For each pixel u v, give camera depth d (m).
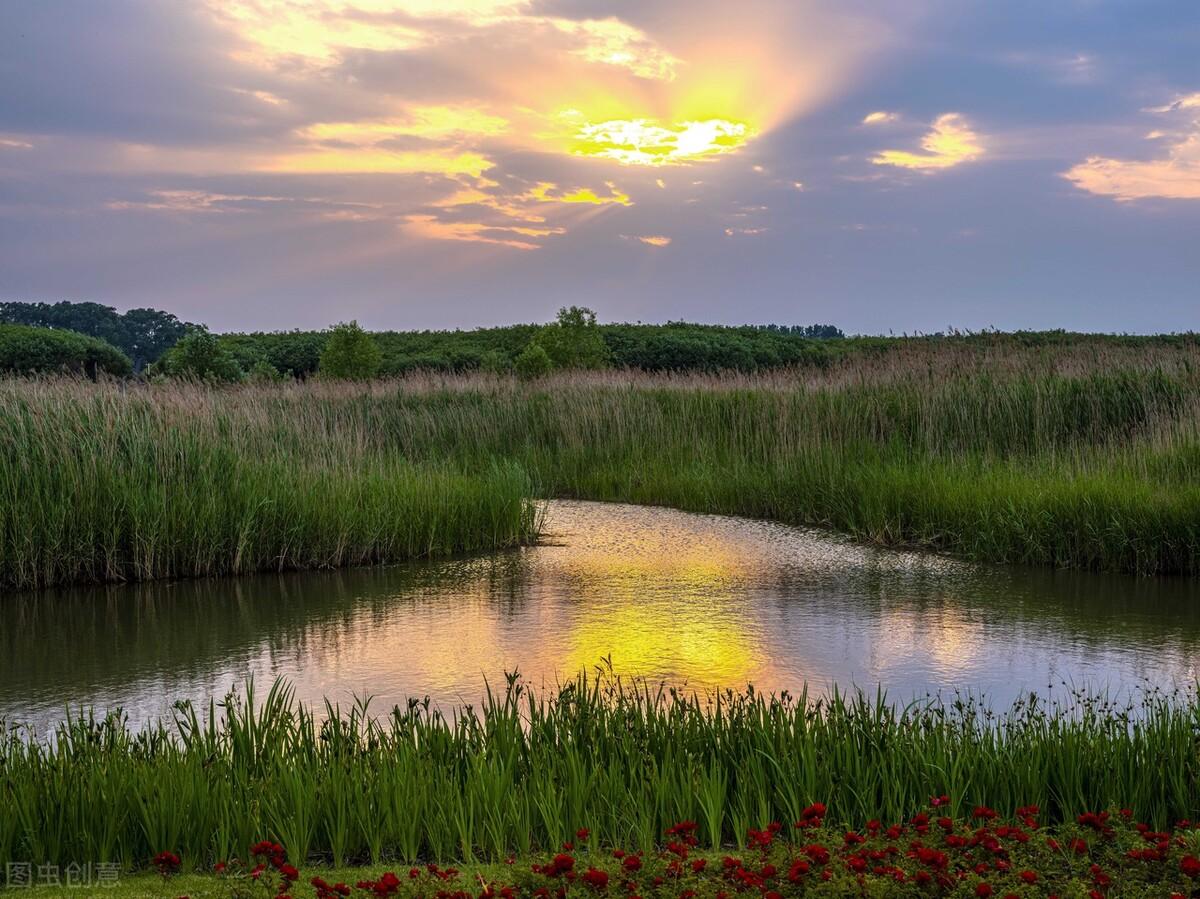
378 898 4.07
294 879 4.22
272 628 9.72
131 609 10.53
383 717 7.14
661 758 5.84
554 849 4.97
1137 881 4.15
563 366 34.19
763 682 7.95
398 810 5.10
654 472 18.58
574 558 13.22
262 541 12.50
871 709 7.21
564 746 5.66
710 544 14.13
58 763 5.38
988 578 11.79
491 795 5.22
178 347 25.50
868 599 10.76
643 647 8.96
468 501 14.09
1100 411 16.66
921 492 14.30
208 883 4.68
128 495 11.98
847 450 16.84
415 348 52.62
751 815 5.33
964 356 20.62
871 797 5.27
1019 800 5.33
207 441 13.35
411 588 11.48
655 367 45.03
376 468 15.07
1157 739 5.68
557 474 19.34
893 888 4.02
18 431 12.31
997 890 4.05
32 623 9.99
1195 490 12.00
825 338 55.41
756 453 18.48
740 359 45.41
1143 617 9.90
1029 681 7.95
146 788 5.09
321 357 32.28
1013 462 14.97
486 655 8.73
